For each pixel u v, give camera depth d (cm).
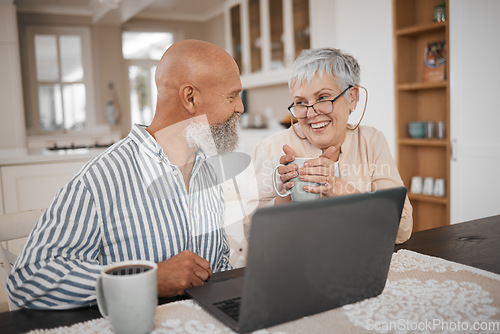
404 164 318
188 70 94
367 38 328
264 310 62
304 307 66
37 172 266
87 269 79
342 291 70
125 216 91
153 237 93
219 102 97
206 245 103
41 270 77
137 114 661
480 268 91
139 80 659
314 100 128
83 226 85
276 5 414
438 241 112
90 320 71
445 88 302
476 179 269
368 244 69
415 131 308
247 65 466
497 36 251
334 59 125
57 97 598
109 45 615
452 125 280
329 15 359
